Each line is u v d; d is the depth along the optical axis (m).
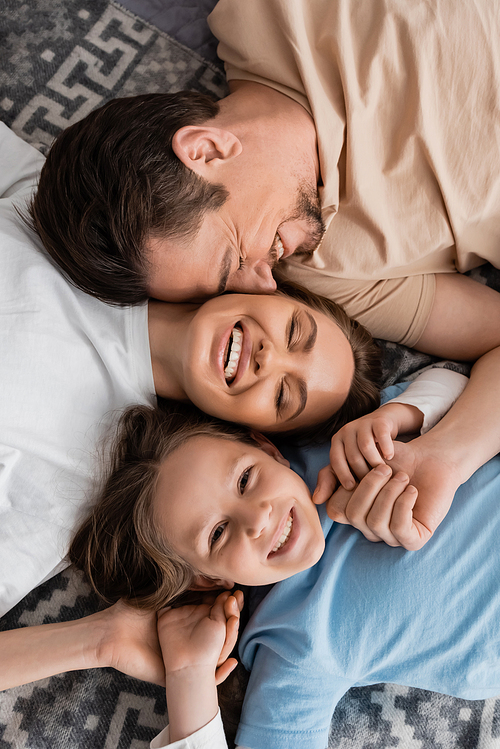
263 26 1.01
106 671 1.01
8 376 0.97
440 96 0.98
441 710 1.02
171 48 1.28
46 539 1.00
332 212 1.04
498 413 0.99
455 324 1.15
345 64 0.98
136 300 1.01
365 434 0.93
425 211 1.06
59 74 1.26
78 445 1.02
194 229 0.88
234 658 0.96
